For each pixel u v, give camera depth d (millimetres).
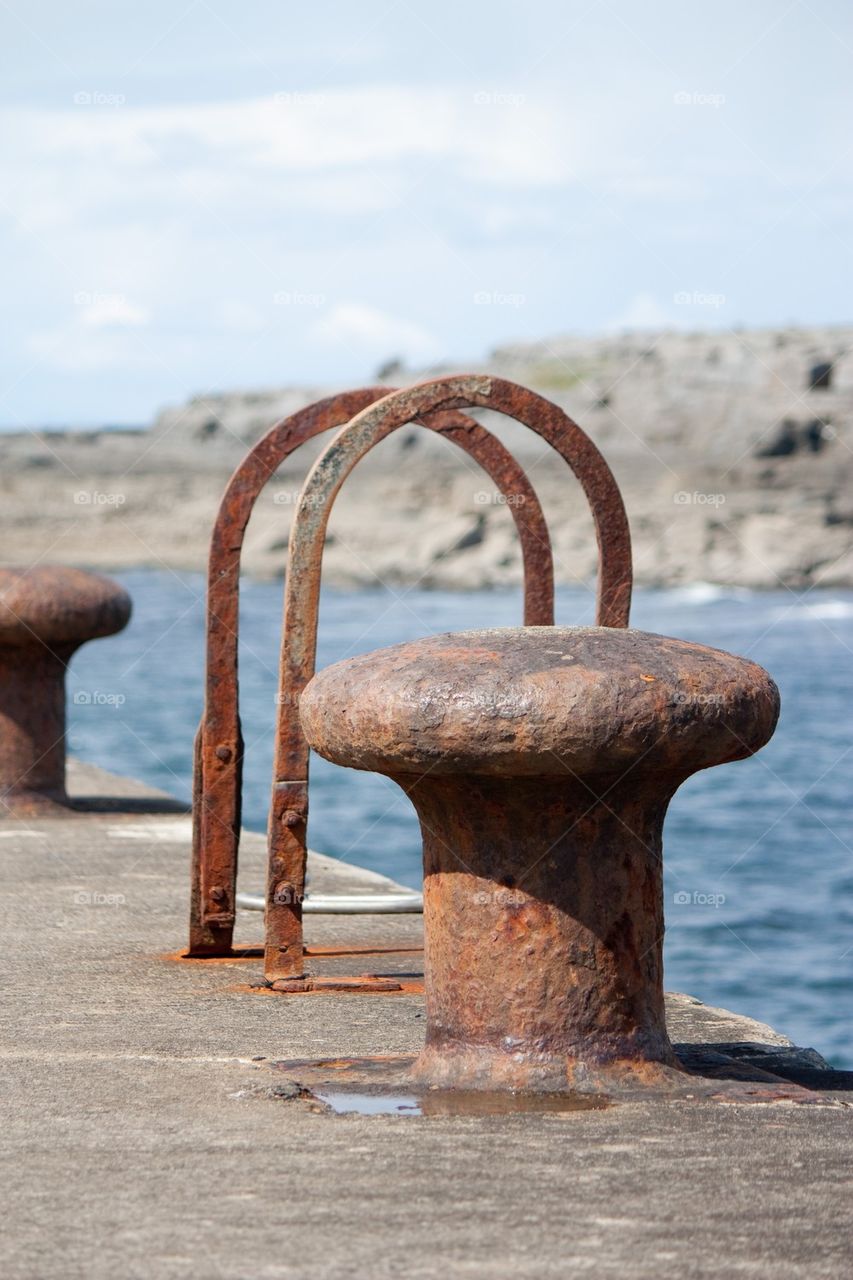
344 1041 5781
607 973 5039
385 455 102000
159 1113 4695
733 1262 3523
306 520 6746
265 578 85375
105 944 7672
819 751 29375
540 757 4805
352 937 8055
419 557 87125
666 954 15359
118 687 41781
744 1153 4277
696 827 22281
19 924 8102
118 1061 5406
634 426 102812
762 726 5094
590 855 5023
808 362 102250
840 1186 4016
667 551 83875
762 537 83500
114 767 28094
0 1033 5852
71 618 11648
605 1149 4316
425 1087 5035
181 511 112875
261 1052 5586
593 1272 3463
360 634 52188
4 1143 4375
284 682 6789
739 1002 13758
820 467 94062
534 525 8172
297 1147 4324
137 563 100812
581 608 67188
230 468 124000
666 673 4895
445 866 5148
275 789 6805
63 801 12055
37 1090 4980
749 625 58656
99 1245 3600
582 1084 4973
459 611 64875
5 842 10609
